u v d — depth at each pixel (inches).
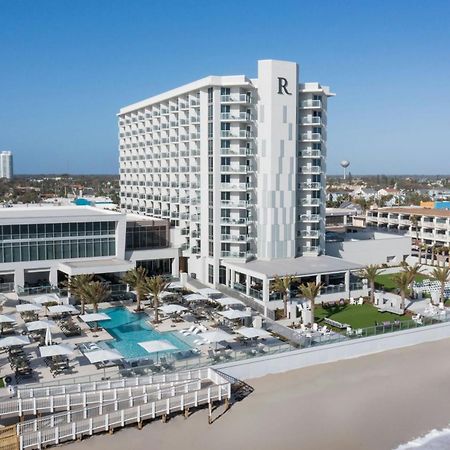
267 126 2581.2
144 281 2209.6
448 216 3833.7
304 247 2775.6
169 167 3120.1
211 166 2625.5
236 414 1411.2
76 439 1240.8
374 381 1657.2
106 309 2215.8
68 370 1549.0
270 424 1364.4
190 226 2824.8
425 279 2955.2
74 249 2475.4
